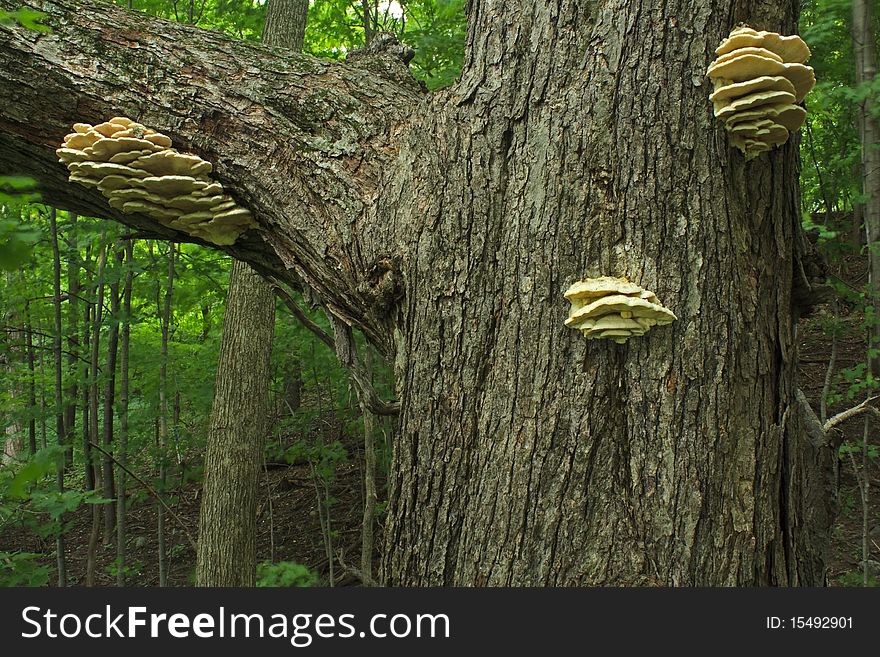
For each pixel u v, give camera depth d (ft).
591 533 7.16
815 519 9.00
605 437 7.25
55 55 9.25
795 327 8.71
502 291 7.68
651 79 7.41
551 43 7.78
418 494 8.03
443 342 7.94
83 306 31.63
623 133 7.41
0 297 24.76
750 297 7.50
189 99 9.37
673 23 7.45
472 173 7.98
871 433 22.85
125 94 9.33
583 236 7.39
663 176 7.34
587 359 7.32
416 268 8.20
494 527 7.49
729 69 7.02
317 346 28.53
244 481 22.26
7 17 7.57
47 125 9.54
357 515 30.09
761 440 7.40
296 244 9.44
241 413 22.45
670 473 7.11
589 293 7.04
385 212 8.63
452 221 7.99
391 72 10.21
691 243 7.28
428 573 7.89
